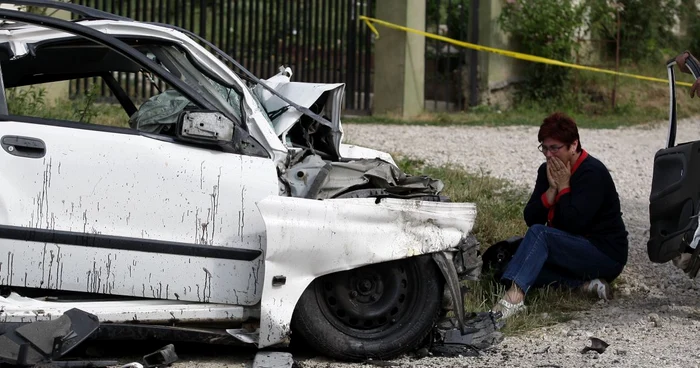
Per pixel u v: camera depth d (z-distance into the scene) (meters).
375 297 11.78
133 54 11.00
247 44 34.72
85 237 10.62
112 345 12.03
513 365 11.73
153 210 10.85
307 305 11.41
